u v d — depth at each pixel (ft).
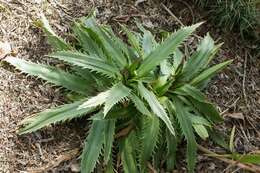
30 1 5.71
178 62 5.29
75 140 4.99
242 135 5.46
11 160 4.76
